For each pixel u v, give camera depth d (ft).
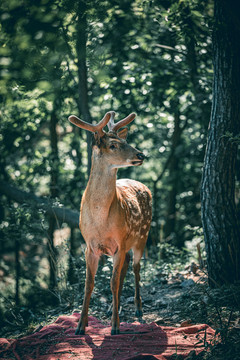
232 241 32.04
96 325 27.48
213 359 21.15
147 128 57.67
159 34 47.67
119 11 42.96
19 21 25.62
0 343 24.90
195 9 39.27
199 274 37.86
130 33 46.57
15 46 25.90
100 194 25.02
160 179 69.56
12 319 35.42
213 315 27.20
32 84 26.84
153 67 46.91
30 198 49.75
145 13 44.62
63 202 50.65
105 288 34.94
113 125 26.43
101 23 37.96
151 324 26.63
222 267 31.86
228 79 31.81
